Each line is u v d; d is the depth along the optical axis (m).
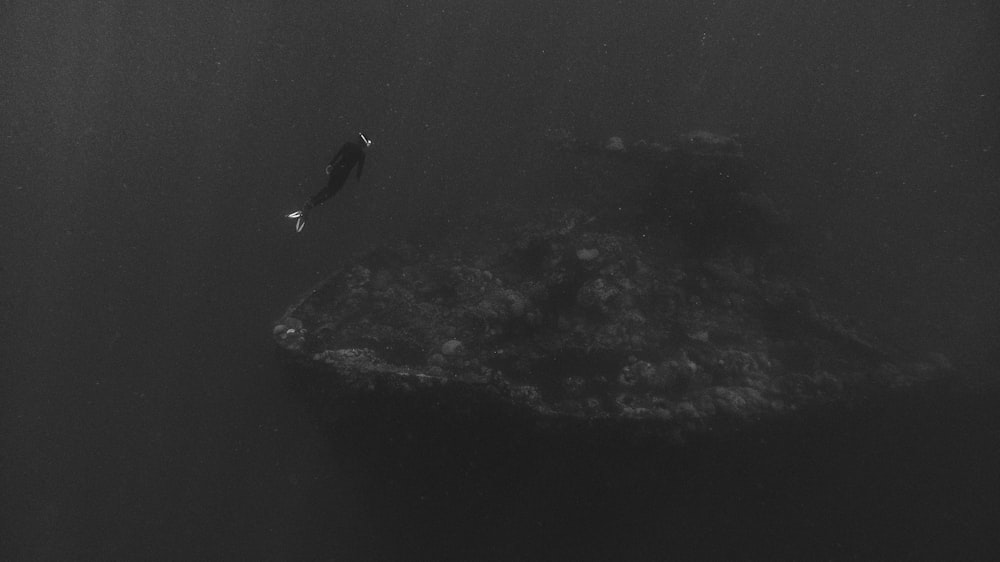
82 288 11.25
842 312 7.94
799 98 14.20
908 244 10.76
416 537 5.95
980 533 5.91
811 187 11.84
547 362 5.72
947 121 12.27
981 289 9.27
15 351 9.95
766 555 5.64
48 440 8.75
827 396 5.52
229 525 7.45
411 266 8.11
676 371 5.56
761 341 6.59
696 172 8.31
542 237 8.10
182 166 15.37
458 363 5.48
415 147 15.95
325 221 12.62
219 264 11.62
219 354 9.59
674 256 7.92
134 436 8.73
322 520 7.21
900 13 12.80
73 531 7.62
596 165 9.49
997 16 11.50
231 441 8.39
